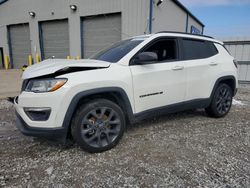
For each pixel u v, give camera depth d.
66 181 2.15
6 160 2.55
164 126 3.76
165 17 12.47
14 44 16.81
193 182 2.14
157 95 3.21
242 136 3.35
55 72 2.45
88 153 2.75
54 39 14.22
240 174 2.28
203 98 3.89
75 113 2.63
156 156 2.67
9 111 4.66
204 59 3.85
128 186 2.08
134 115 3.02
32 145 2.97
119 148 2.89
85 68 2.65
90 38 12.56
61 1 13.04
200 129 3.63
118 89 2.78
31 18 14.84
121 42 3.68
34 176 2.23
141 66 3.03
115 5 11.17
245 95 6.88
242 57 9.16
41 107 2.42
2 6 16.42
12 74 11.69
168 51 3.43
